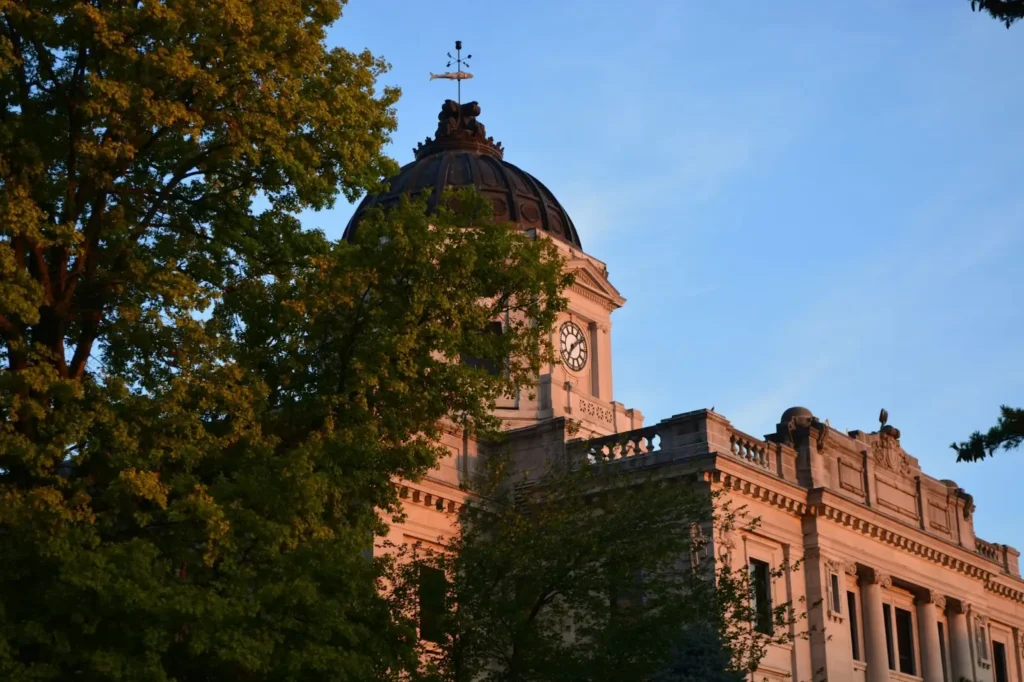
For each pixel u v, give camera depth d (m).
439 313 32.09
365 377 30.52
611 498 38.22
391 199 66.50
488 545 35.75
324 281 30.81
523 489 42.50
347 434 30.05
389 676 31.45
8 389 26.97
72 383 27.08
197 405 28.97
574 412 62.47
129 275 29.39
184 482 27.88
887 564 60.66
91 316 29.92
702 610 36.44
